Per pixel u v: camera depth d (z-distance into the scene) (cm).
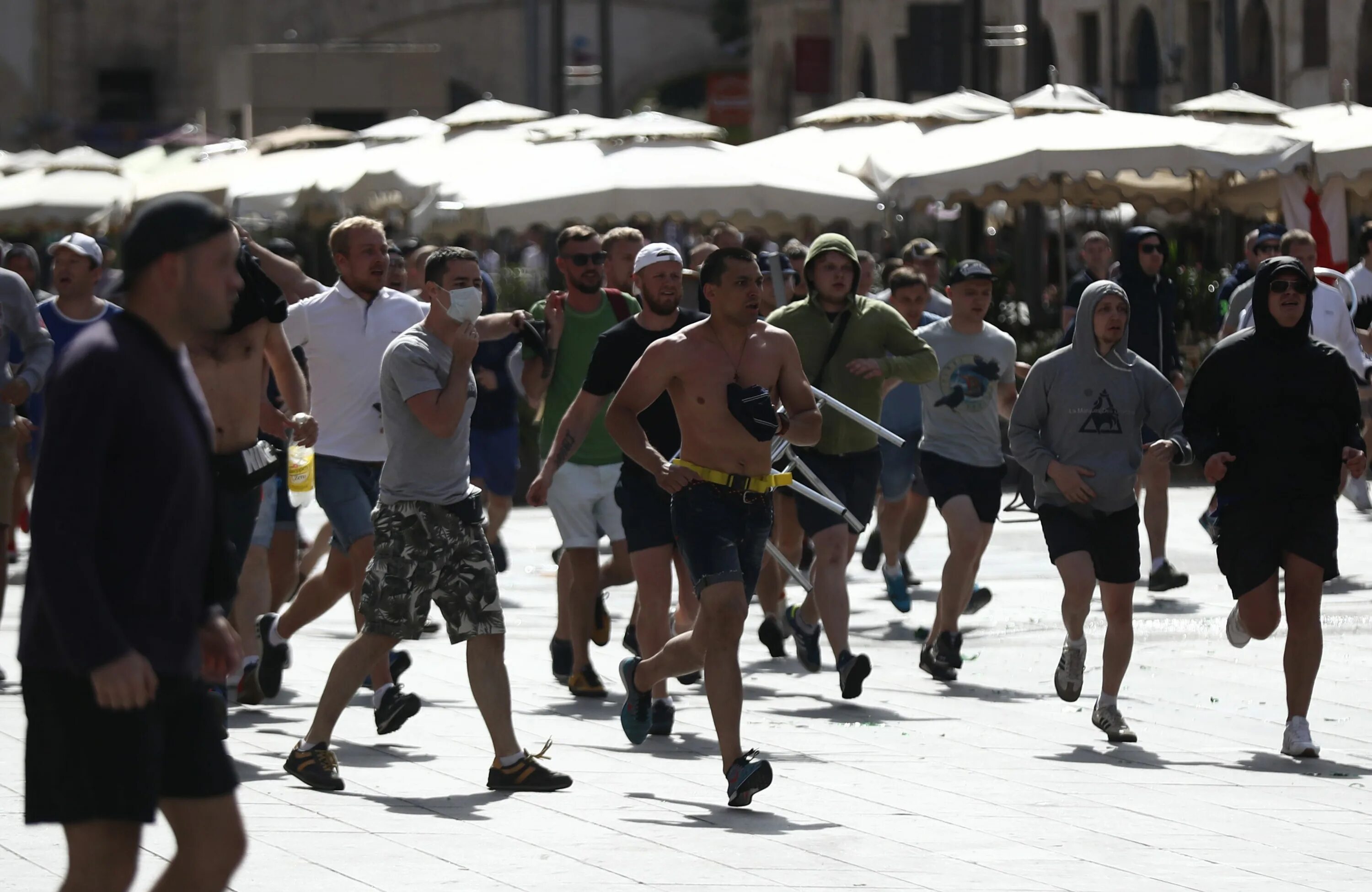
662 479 2131
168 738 1262
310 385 2641
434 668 3012
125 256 1232
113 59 17025
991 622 3488
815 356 2906
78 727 1228
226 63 10994
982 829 1970
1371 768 2341
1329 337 3962
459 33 18662
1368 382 4006
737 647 2083
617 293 2861
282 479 2823
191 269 1227
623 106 19938
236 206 6681
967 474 2981
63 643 1188
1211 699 2775
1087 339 2517
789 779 2219
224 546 1297
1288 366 2441
